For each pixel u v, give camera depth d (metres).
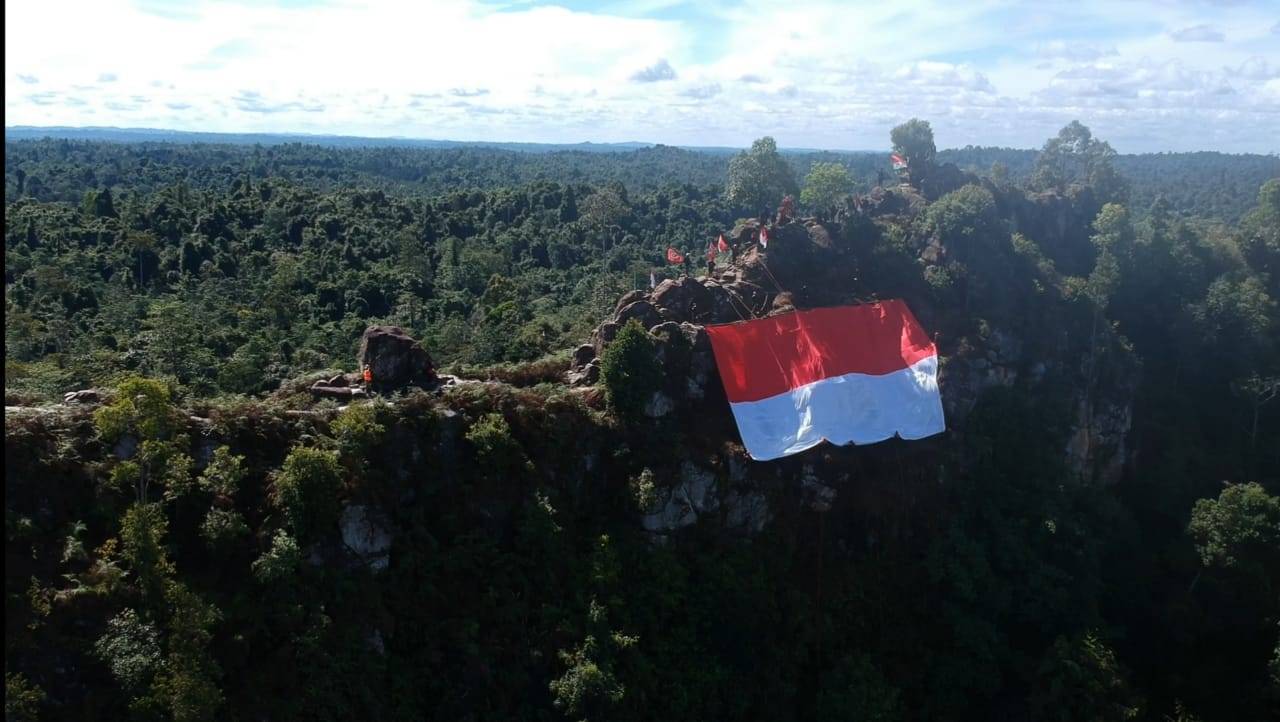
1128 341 109.19
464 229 195.38
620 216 198.00
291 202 189.12
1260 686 75.31
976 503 83.06
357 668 54.53
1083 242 123.00
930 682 71.88
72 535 50.75
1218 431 108.69
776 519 74.44
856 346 84.62
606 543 65.94
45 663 46.28
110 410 53.47
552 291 152.75
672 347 77.69
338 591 56.09
